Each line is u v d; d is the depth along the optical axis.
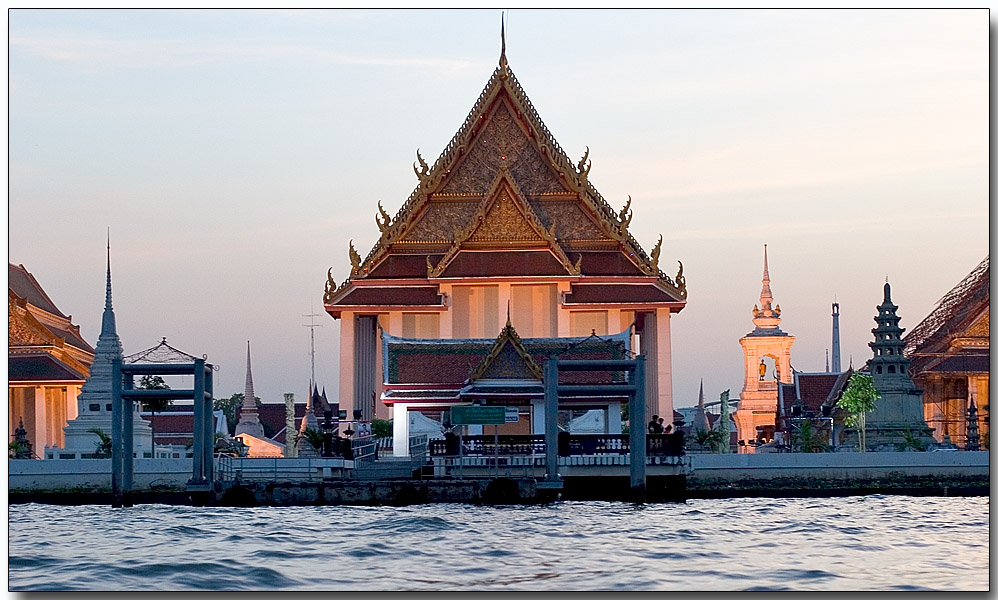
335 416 106.38
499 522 58.41
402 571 43.78
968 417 90.81
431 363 88.81
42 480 76.25
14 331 119.19
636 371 71.81
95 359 101.12
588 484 73.06
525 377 80.94
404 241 113.00
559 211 113.75
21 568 44.84
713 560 46.34
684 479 73.06
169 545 50.66
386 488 68.69
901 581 42.00
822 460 77.94
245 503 69.06
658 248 110.56
